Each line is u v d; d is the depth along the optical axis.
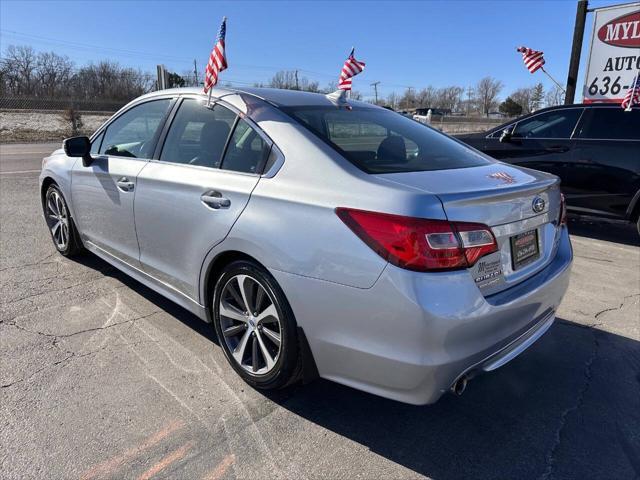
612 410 2.78
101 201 3.87
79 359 3.08
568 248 3.01
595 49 11.35
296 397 2.80
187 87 3.49
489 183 2.44
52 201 4.84
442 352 2.09
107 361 3.07
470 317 2.11
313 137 2.62
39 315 3.65
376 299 2.13
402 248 2.06
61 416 2.55
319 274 2.29
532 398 2.88
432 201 2.10
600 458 2.40
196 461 2.29
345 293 2.21
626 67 10.91
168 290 3.35
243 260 2.68
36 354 3.12
